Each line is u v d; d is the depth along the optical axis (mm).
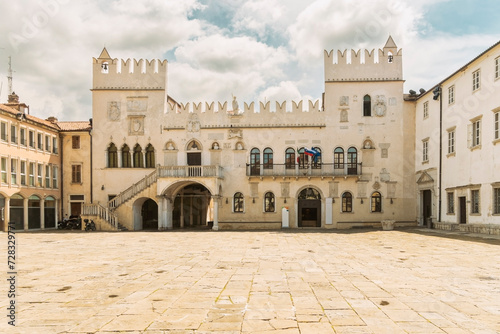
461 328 7520
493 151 26344
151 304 9250
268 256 17391
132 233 32938
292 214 39125
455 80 31406
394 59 39438
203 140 40188
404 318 8125
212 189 37125
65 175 41844
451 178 32000
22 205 37156
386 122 39125
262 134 39844
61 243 24000
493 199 26359
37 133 38938
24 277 12609
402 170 38875
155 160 40406
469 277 12344
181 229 38656
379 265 14719
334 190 39031
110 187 40594
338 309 8773
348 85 39562
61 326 7703
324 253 18359
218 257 17156
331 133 39375
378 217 38625
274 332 7340
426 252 18406
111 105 40938
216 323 7859
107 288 10961
